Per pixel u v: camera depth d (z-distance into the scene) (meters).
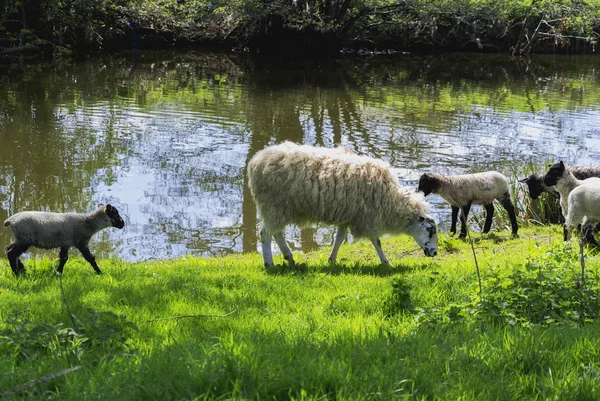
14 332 5.02
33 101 23.38
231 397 3.69
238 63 34.44
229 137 19.36
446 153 18.08
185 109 22.83
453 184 11.74
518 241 11.30
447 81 30.66
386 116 22.52
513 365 4.36
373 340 4.89
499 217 13.80
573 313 5.67
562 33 40.88
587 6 41.03
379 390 3.78
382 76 31.70
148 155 17.52
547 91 28.58
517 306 5.83
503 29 40.53
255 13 35.66
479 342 4.79
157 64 33.06
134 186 15.30
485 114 23.30
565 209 10.88
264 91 26.61
